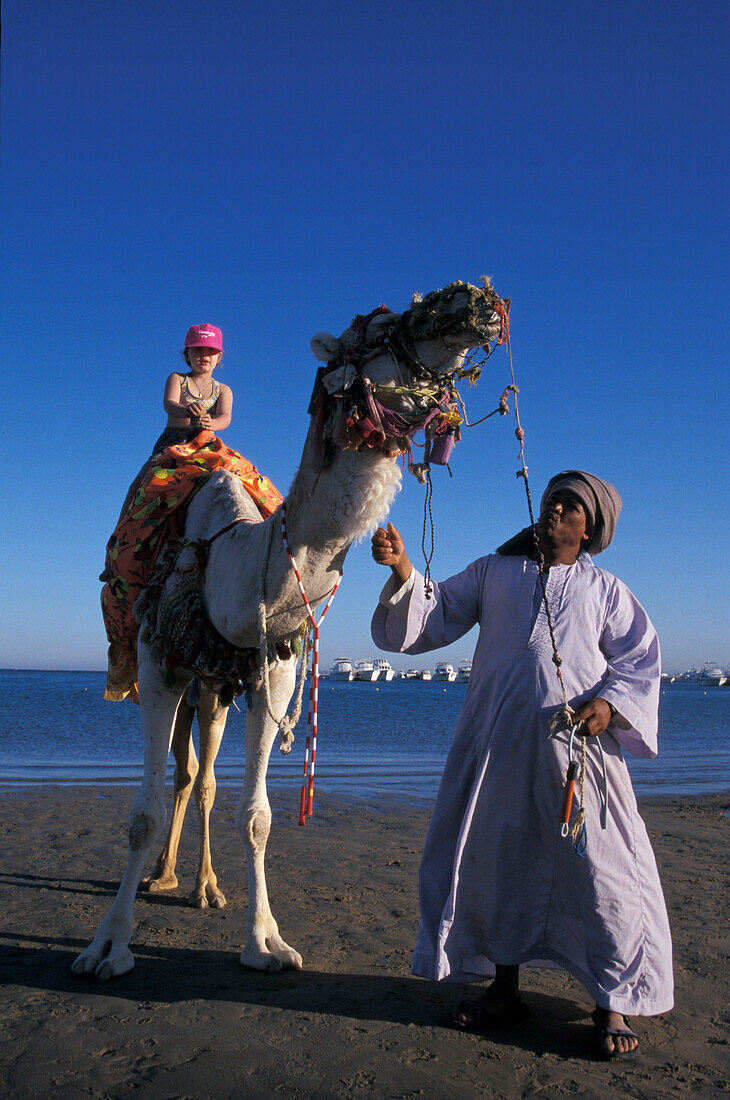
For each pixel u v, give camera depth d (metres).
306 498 3.71
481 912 3.45
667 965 3.38
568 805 3.24
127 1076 2.92
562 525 3.67
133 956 4.05
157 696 4.33
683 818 9.65
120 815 8.34
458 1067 3.06
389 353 3.29
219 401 5.79
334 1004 3.61
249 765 4.32
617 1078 3.05
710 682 186.38
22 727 24.28
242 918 4.98
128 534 4.81
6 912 4.93
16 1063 3.00
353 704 54.62
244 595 3.95
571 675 3.48
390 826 8.41
